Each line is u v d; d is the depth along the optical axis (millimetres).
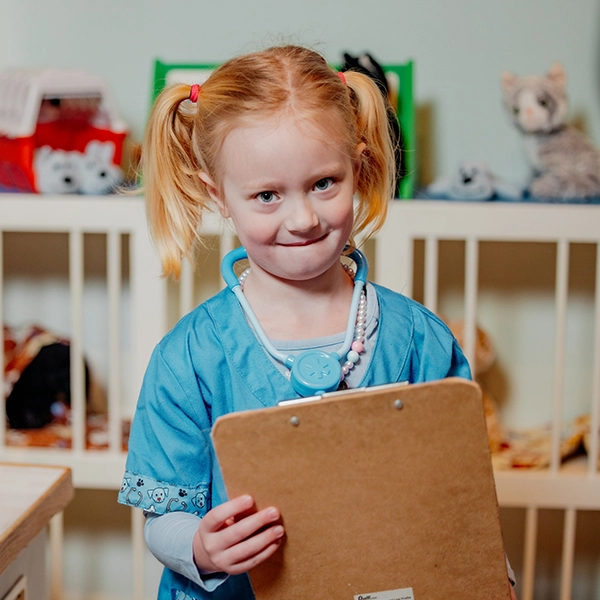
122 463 1495
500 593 673
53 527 1574
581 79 1597
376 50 1608
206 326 829
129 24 1630
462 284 1689
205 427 814
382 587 667
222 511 644
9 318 1760
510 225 1378
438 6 1593
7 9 1643
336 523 655
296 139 709
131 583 1858
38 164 1469
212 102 771
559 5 1580
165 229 873
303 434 637
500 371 1713
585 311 1682
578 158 1465
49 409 1615
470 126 1621
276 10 1608
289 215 724
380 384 813
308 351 785
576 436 1555
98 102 1522
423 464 648
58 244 1731
